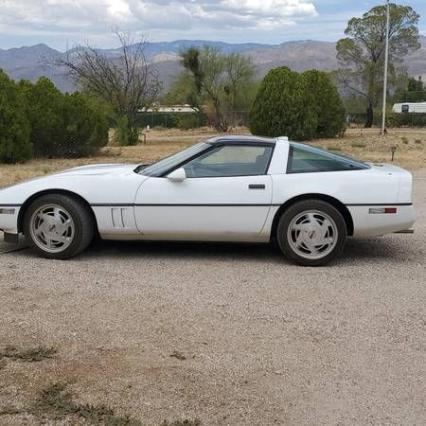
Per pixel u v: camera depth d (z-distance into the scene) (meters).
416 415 3.22
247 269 5.93
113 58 31.02
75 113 20.81
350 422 3.15
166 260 6.23
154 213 6.04
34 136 20.39
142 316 4.55
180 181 6.02
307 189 5.96
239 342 4.11
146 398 3.32
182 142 32.16
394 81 58.84
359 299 5.05
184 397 3.34
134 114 30.88
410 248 6.90
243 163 6.12
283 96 28.06
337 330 4.35
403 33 57.09
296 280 5.57
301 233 6.01
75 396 3.32
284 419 3.16
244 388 3.47
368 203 6.00
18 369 3.62
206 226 6.04
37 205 6.12
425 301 5.02
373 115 60.28
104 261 6.16
